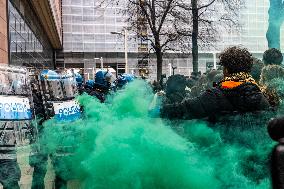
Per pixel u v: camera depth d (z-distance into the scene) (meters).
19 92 5.87
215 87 3.66
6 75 5.82
